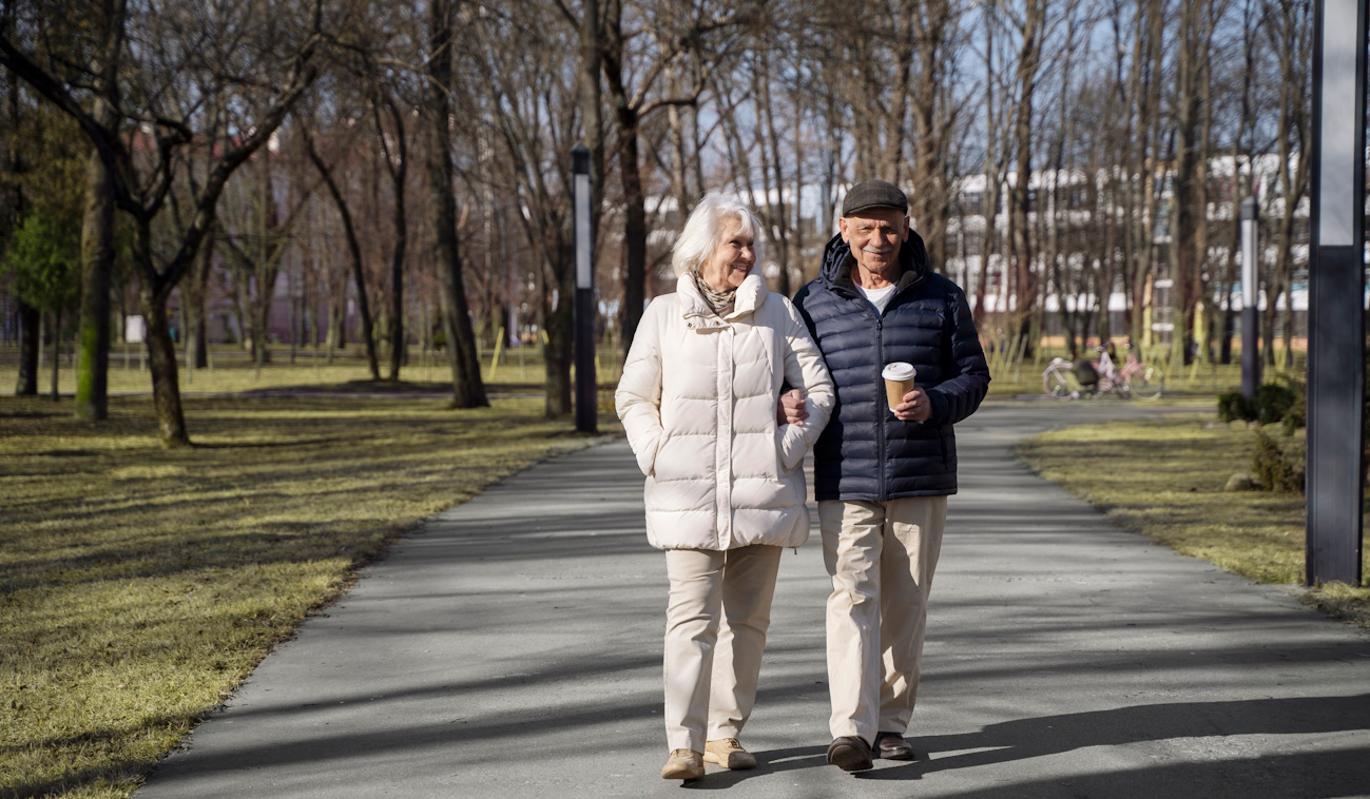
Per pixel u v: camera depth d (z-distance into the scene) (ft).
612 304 174.60
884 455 14.65
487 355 225.76
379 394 128.16
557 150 92.73
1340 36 24.39
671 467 14.51
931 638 21.18
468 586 26.25
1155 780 14.19
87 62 60.80
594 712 17.07
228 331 317.63
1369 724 16.16
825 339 15.05
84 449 63.46
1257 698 17.37
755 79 84.48
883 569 15.15
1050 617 22.75
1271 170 176.04
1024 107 146.51
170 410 65.31
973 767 14.67
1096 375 113.60
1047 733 15.92
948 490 14.97
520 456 57.62
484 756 15.25
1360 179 24.50
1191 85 150.41
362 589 26.00
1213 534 32.60
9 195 98.84
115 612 23.41
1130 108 163.84
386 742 15.81
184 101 66.33
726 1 74.64
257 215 180.86
